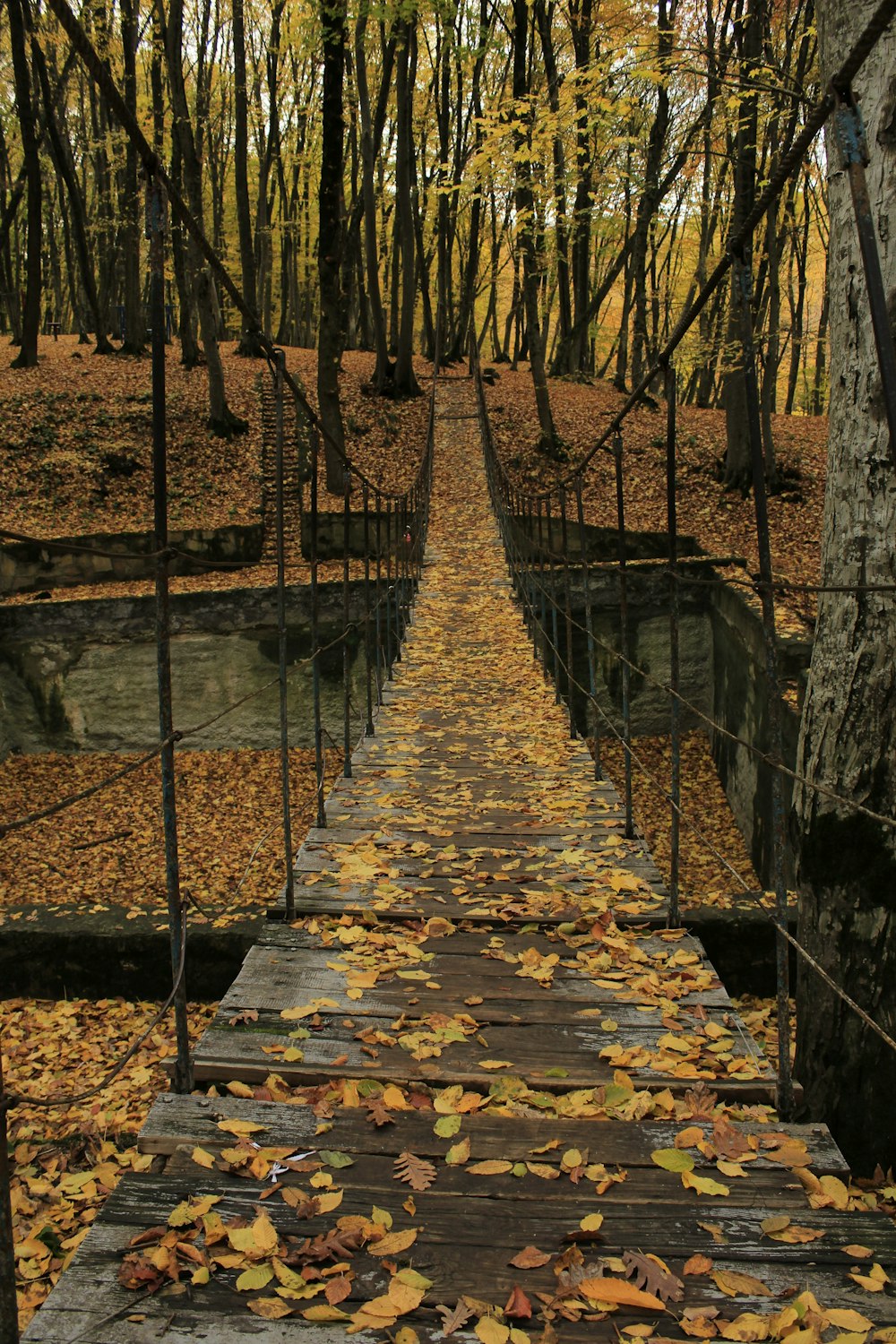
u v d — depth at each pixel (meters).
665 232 24.83
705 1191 2.14
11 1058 5.30
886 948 3.34
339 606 12.72
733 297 15.59
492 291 33.53
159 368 2.37
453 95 30.34
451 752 6.39
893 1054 3.31
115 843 10.09
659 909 3.81
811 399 29.53
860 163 1.55
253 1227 1.97
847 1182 2.26
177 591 12.97
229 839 10.09
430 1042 2.84
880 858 3.36
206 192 33.88
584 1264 1.91
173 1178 2.19
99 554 1.99
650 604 12.89
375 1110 2.44
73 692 12.79
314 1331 1.75
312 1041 2.86
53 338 31.75
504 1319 1.78
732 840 10.34
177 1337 1.73
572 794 5.39
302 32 16.59
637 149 15.45
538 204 16.70
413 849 4.53
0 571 14.41
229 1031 2.91
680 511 16.11
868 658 3.41
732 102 10.48
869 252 1.52
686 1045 2.82
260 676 12.80
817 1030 3.55
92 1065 5.20
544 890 4.06
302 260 35.44
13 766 12.52
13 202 25.67
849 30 3.50
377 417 23.77
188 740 12.82
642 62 10.02
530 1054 2.81
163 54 18.66
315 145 28.77
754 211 2.22
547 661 8.80
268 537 17.00
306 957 3.46
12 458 18.36
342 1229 1.99
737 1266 1.92
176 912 2.63
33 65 21.91
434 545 17.03
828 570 3.61
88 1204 3.36
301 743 12.74
